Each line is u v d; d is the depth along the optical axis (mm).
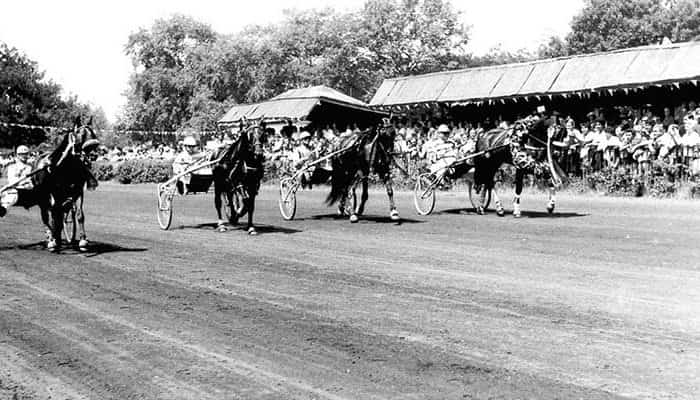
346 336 7848
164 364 7012
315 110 41500
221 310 9141
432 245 14352
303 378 6535
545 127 19000
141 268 12328
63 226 16141
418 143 30797
